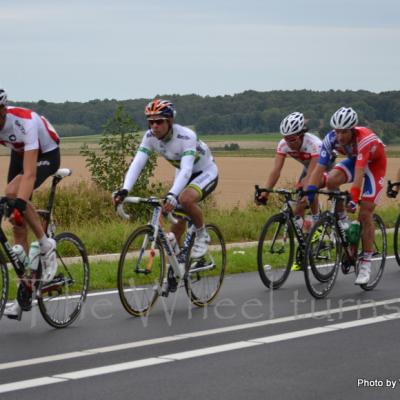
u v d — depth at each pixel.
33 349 8.16
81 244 9.78
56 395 6.64
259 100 137.38
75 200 20.34
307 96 134.12
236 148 114.81
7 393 6.68
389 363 7.72
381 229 12.28
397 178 13.69
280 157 12.98
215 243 11.08
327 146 11.69
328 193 11.59
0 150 110.62
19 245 8.93
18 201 8.63
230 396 6.67
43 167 9.33
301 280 12.77
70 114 129.75
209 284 10.78
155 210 9.99
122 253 9.62
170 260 10.09
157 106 10.00
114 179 21.66
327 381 7.12
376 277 12.18
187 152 10.15
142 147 10.37
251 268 13.84
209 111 136.75
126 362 7.67
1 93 8.63
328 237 11.33
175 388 6.88
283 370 7.45
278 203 22.95
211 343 8.47
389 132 108.62
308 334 8.91
